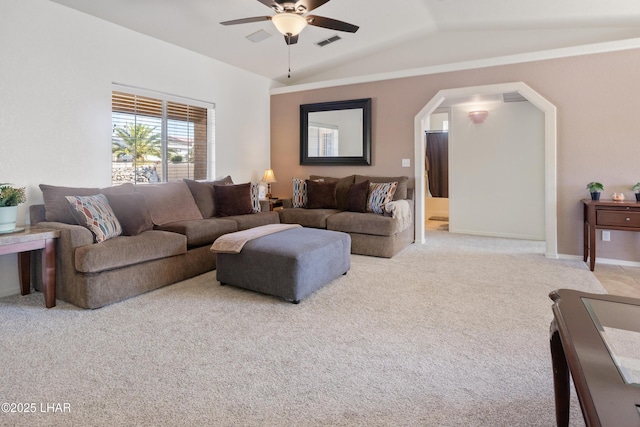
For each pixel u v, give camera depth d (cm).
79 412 153
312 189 517
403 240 472
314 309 267
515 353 202
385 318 251
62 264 277
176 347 210
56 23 328
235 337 222
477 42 487
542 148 561
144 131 417
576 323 117
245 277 297
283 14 294
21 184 309
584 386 84
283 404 159
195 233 346
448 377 179
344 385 173
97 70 362
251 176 574
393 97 517
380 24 455
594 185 384
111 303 275
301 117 585
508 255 443
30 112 313
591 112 402
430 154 732
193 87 470
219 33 424
